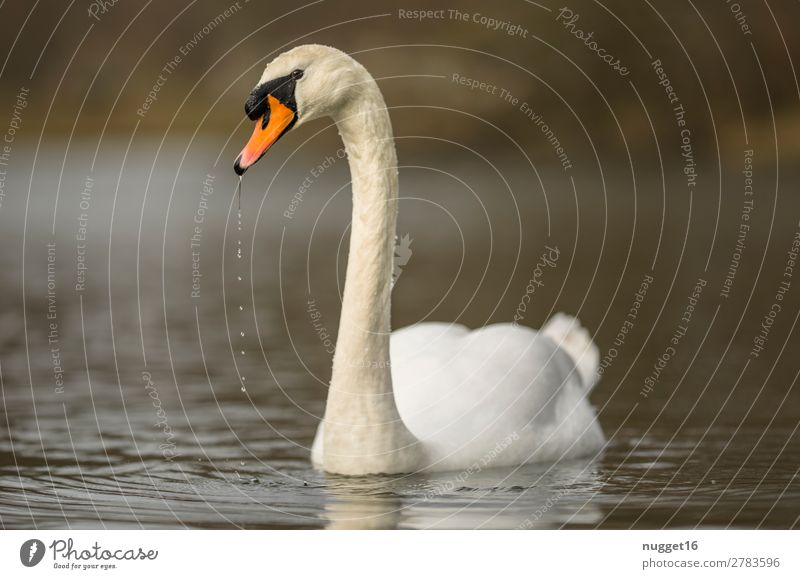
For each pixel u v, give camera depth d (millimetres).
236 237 25500
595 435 9055
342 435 7777
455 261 21219
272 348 13422
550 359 9438
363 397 7699
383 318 7672
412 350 9242
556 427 8812
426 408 8375
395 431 7773
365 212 7668
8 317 15461
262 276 19922
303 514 7121
